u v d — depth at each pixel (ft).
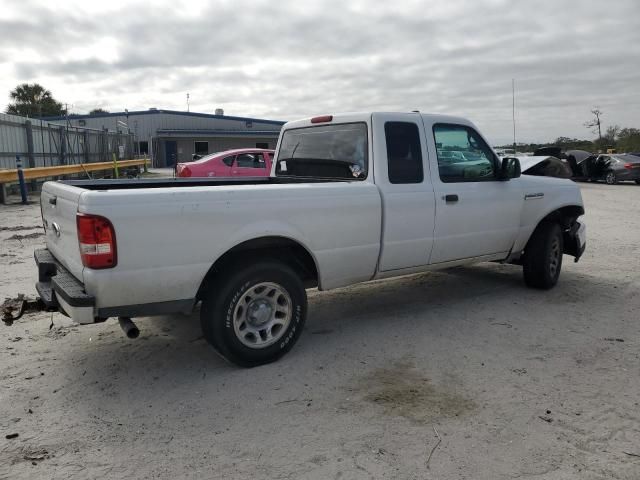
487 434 10.65
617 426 10.96
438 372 13.55
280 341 14.08
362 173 16.08
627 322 17.35
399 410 11.61
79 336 15.94
